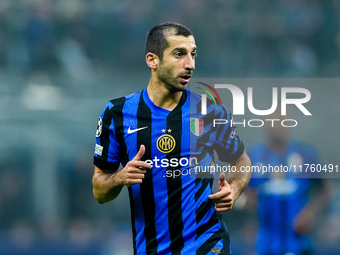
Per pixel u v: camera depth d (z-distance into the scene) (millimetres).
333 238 35469
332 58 58656
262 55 56844
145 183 15062
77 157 46781
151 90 15406
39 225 45938
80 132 46875
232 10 58188
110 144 15484
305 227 25844
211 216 15109
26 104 46344
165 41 14906
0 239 39969
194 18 57281
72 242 39031
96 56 55969
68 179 46969
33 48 53625
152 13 57688
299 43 58188
